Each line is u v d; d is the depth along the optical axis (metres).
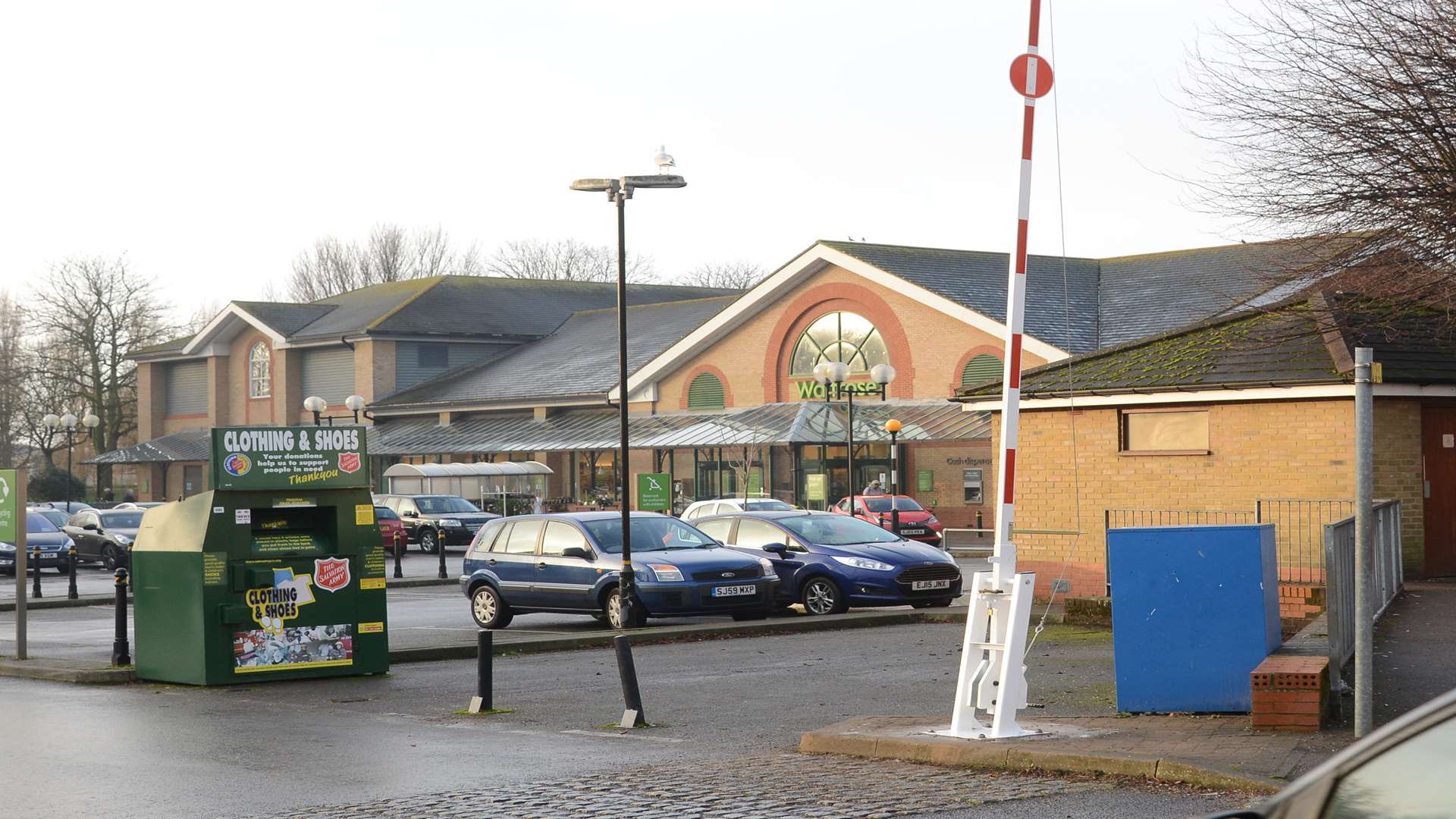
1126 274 51.50
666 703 13.15
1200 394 19.67
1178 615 10.95
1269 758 9.05
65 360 80.94
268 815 8.55
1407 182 19.41
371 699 13.91
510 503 55.97
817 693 13.49
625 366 20.50
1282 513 19.14
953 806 8.29
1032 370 22.70
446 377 69.75
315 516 15.75
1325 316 19.67
